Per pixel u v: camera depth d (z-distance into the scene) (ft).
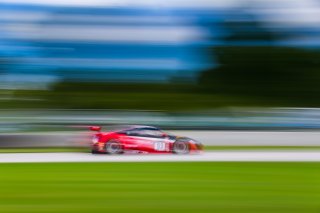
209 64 145.48
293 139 112.16
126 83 137.90
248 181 50.42
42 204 37.14
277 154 86.12
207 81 142.72
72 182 49.01
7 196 40.63
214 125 120.26
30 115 111.24
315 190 44.75
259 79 143.13
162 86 140.36
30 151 92.79
